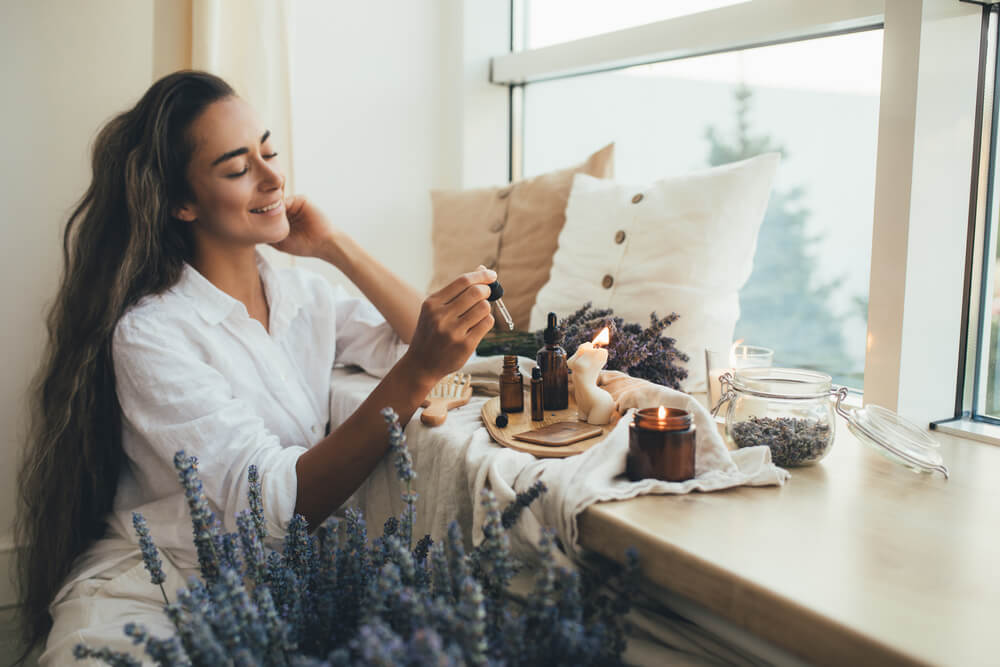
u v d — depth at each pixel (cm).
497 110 250
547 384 121
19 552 145
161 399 111
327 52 227
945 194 121
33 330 196
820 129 164
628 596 72
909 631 58
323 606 77
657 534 75
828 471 97
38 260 195
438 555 73
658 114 206
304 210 150
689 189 150
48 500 125
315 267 227
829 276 167
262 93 197
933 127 117
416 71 244
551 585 67
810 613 61
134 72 199
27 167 191
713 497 86
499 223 201
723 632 73
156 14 198
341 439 108
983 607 62
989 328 128
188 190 122
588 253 162
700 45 179
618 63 207
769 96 175
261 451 111
